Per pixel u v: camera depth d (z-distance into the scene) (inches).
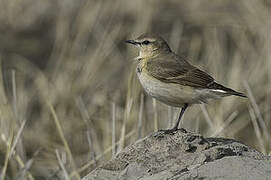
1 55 880.9
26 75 841.5
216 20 897.5
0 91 666.2
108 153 573.6
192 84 482.3
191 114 663.8
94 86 766.5
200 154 387.9
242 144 419.5
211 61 796.0
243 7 898.1
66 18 897.5
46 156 649.6
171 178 369.1
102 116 702.5
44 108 732.0
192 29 903.7
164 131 478.3
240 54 818.8
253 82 741.3
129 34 876.0
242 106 706.2
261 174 361.1
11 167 584.1
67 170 587.8
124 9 916.6
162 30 906.1
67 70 791.1
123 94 747.4
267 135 613.6
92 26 871.1
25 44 911.0
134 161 403.5
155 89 491.5
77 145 666.2
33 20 948.0
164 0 953.5
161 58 513.3
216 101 685.9
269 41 796.0
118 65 823.1
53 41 916.6
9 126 626.5
